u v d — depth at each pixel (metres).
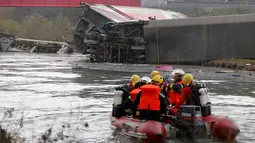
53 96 47.44
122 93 29.58
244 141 26.19
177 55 92.44
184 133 26.78
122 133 27.41
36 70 86.19
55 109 38.50
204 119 27.34
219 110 38.12
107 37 96.50
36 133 28.38
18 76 72.94
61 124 31.64
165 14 113.69
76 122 32.44
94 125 31.20
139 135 25.50
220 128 26.03
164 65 91.06
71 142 25.91
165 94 29.78
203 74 72.00
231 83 60.97
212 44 90.31
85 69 87.25
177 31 91.81
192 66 88.38
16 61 116.62
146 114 26.78
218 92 51.25
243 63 80.25
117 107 29.42
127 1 155.38
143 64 94.44
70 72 80.94
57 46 173.00
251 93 50.34
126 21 94.00
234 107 39.78
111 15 97.12
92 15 99.19
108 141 26.20
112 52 98.88
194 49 91.25
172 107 28.69
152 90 26.88
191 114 26.27
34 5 150.62
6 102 42.91
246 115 35.53
